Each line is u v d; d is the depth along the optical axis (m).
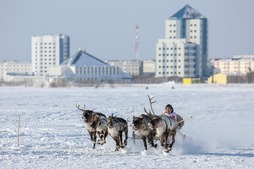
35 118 84.62
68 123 75.81
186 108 110.00
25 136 59.00
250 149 50.44
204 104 124.62
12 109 106.25
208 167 39.12
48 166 39.00
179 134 53.59
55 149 48.50
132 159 42.75
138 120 44.91
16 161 41.19
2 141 54.31
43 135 59.97
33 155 44.38
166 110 48.12
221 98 155.50
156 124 44.66
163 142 46.09
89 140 55.47
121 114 91.50
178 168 38.66
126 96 167.75
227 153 47.25
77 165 39.56
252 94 186.38
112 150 47.94
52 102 132.75
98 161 41.53
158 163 40.75
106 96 167.75
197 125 73.62
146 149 45.88
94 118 48.50
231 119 83.81
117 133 46.75
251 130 67.88
